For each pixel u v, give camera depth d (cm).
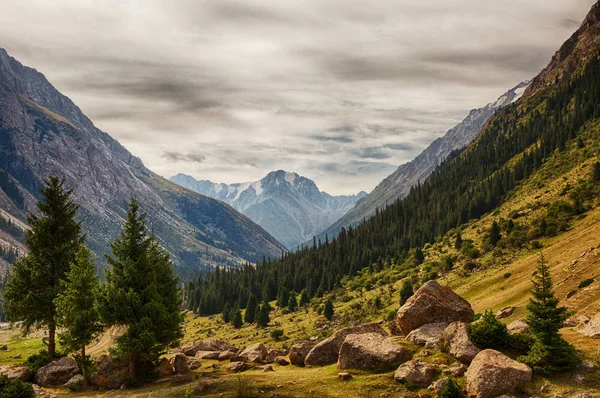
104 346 8612
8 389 3969
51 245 5456
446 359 3522
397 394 3209
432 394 3128
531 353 3203
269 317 14912
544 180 18488
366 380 3462
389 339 4044
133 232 4784
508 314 6481
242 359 4931
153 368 4522
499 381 2917
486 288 9525
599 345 3525
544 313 3212
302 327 12644
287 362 4722
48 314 5134
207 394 3525
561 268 7688
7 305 5209
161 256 5281
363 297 14638
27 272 5262
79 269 4562
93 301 4475
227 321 17275
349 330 4503
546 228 12131
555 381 2956
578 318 4712
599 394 2736
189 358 5147
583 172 15675
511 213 16350
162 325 4469
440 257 15700
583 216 11962
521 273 9094
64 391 4231
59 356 5162
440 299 4388
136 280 4544
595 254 7138
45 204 5469
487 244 13825
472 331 3612
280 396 3338
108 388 4209
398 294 13238
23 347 10294
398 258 18938
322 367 4178
